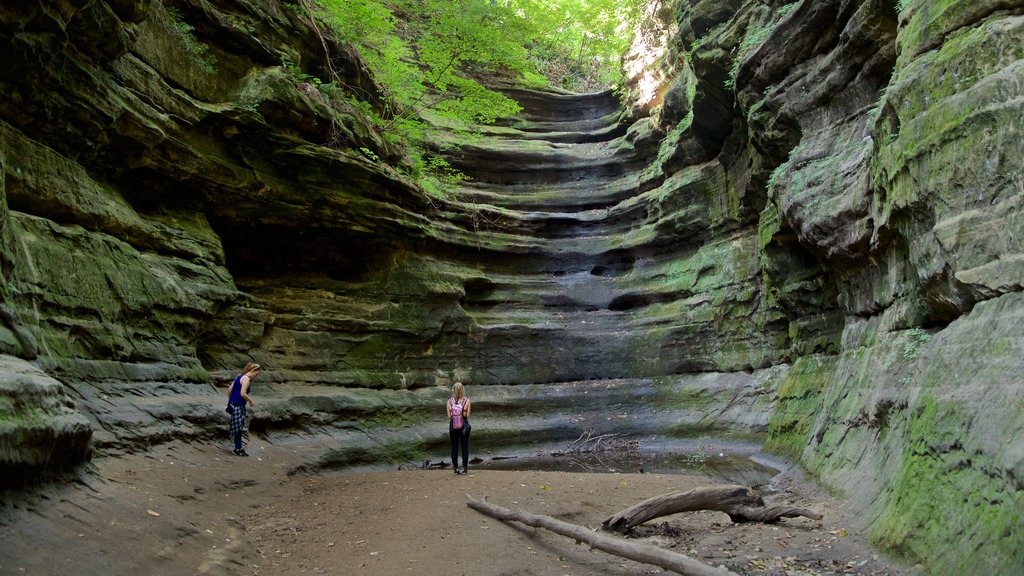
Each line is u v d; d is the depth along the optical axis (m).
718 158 21.83
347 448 15.71
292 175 17.02
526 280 25.27
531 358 22.95
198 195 15.29
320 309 18.83
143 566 5.96
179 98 13.79
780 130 15.09
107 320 11.16
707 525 8.91
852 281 12.07
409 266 21.52
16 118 10.30
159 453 10.31
